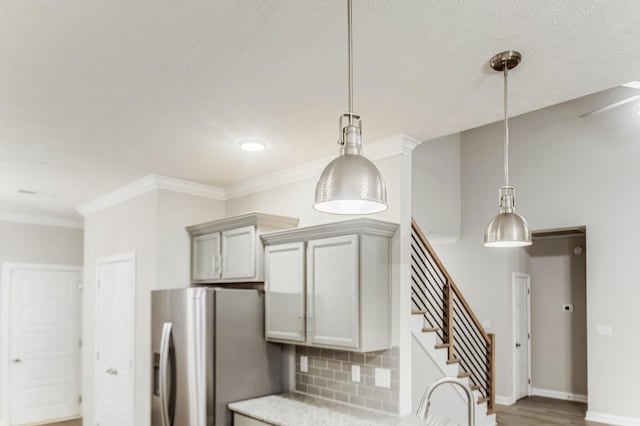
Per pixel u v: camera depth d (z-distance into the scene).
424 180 6.77
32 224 6.27
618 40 1.82
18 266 6.11
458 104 2.53
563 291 7.14
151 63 2.07
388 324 3.08
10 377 5.95
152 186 4.26
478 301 7.11
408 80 2.23
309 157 3.57
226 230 4.01
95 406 5.07
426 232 6.86
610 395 5.58
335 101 2.50
